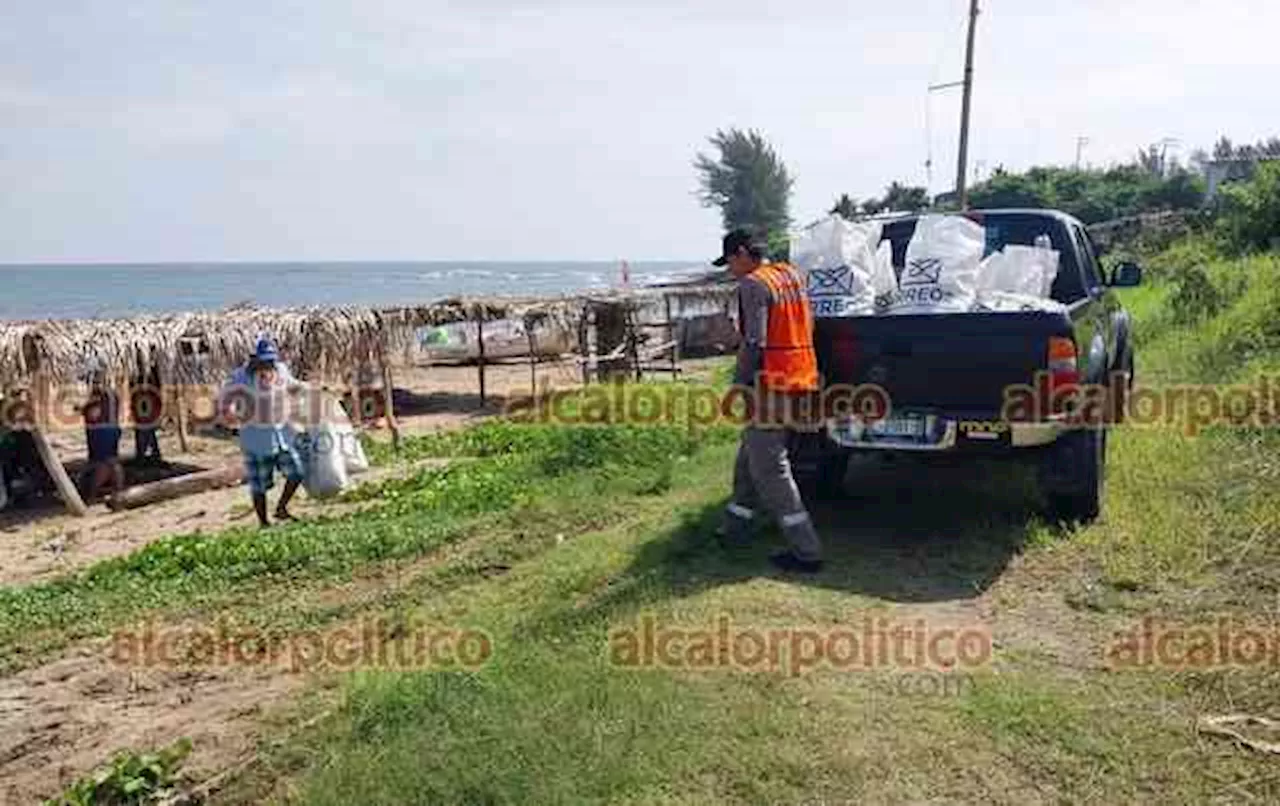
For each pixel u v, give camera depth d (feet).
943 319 20.66
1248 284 49.32
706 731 13.50
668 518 25.12
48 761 15.71
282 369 33.17
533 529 26.30
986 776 12.36
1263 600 17.25
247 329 48.75
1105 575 19.03
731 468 30.37
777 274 19.79
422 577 23.32
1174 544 19.92
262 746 15.07
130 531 35.09
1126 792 11.96
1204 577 18.52
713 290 98.63
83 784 14.05
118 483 42.39
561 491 30.14
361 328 53.21
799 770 12.51
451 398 71.72
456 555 25.20
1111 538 20.88
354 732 14.66
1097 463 21.48
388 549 26.27
